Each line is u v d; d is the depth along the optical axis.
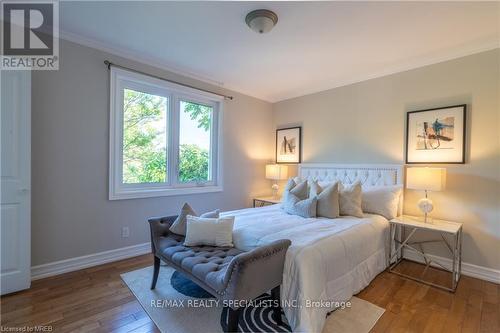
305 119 4.25
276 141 4.70
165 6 2.04
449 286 2.36
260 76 3.59
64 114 2.53
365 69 3.29
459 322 1.82
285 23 2.24
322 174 3.87
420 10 2.02
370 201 2.96
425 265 2.86
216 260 1.82
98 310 1.89
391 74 3.25
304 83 3.87
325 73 3.44
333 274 1.90
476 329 1.74
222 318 1.81
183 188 3.53
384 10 2.04
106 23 2.31
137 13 2.14
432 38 2.47
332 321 1.81
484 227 2.55
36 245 2.39
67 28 2.41
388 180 3.17
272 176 4.32
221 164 3.95
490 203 2.53
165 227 2.33
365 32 2.38
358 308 1.97
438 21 2.17
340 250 1.98
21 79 2.12
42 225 2.42
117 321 1.76
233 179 4.14
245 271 1.44
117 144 2.90
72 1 1.99
